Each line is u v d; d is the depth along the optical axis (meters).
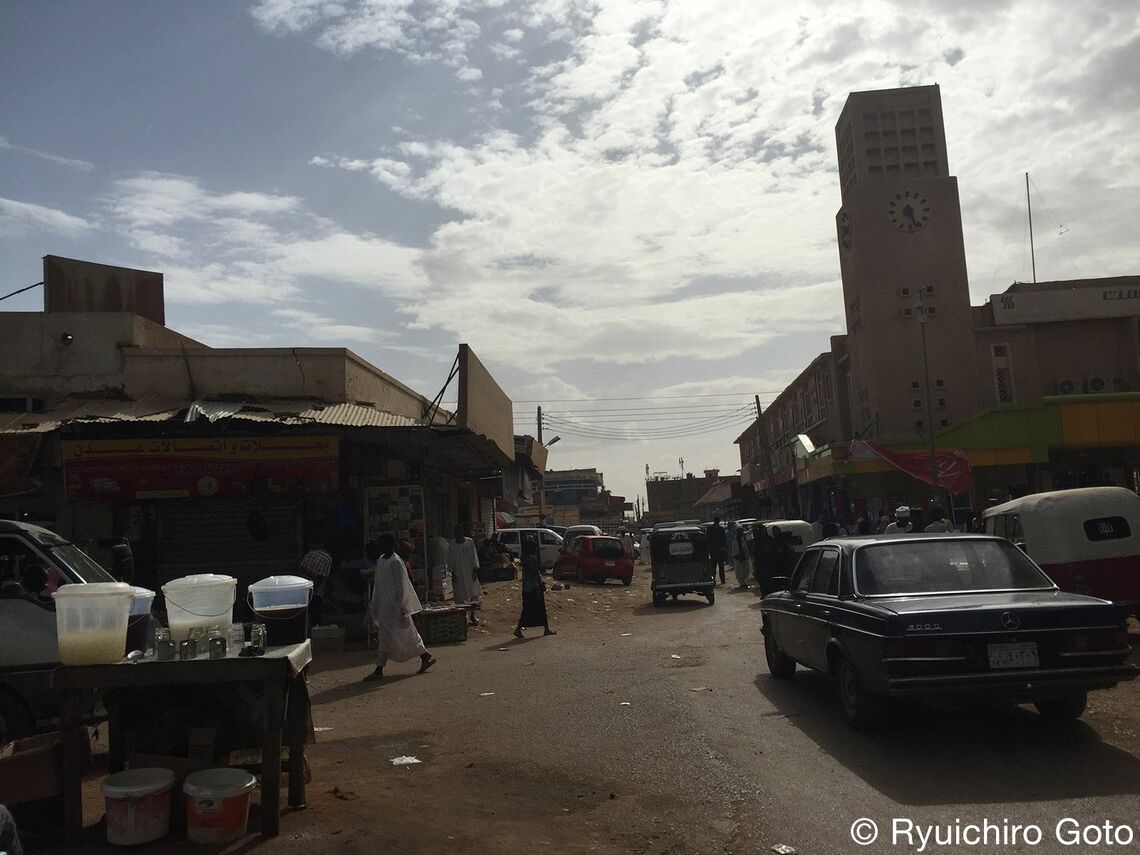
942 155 37.00
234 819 5.24
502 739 7.97
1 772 5.30
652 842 5.23
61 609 5.37
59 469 16.72
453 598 18.86
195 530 17.20
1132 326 38.31
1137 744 6.71
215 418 16.42
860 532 24.30
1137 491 30.28
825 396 46.06
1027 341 38.16
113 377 18.55
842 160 39.12
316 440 16.75
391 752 7.68
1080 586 11.51
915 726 7.57
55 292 21.06
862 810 5.54
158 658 5.51
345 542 17.64
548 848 5.17
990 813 5.36
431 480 23.53
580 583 28.88
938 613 6.71
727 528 29.41
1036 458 29.30
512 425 33.19
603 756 7.20
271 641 6.04
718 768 6.66
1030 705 8.14
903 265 36.25
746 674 10.72
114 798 5.16
